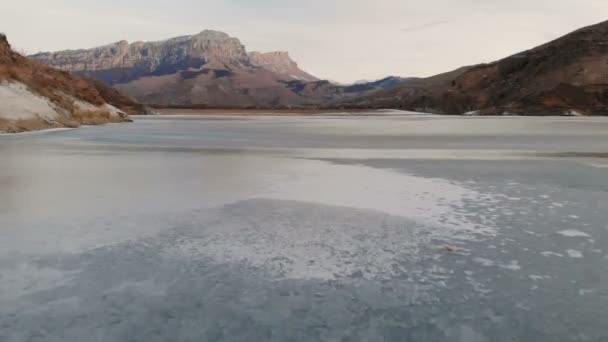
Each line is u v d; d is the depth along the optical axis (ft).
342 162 53.52
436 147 74.28
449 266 19.44
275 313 15.17
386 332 13.94
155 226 25.43
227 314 15.08
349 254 20.97
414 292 16.83
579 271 18.79
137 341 13.39
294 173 44.86
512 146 76.07
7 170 45.96
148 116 284.20
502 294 16.63
